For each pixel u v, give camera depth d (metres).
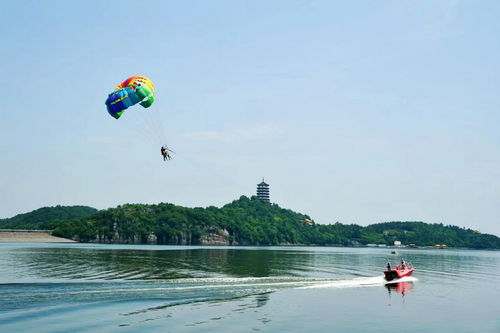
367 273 65.25
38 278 46.56
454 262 111.50
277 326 28.41
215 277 51.00
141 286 41.28
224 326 27.80
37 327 26.28
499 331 29.48
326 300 39.09
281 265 76.19
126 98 48.22
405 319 32.12
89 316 29.28
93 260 76.06
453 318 33.25
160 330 26.42
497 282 59.16
